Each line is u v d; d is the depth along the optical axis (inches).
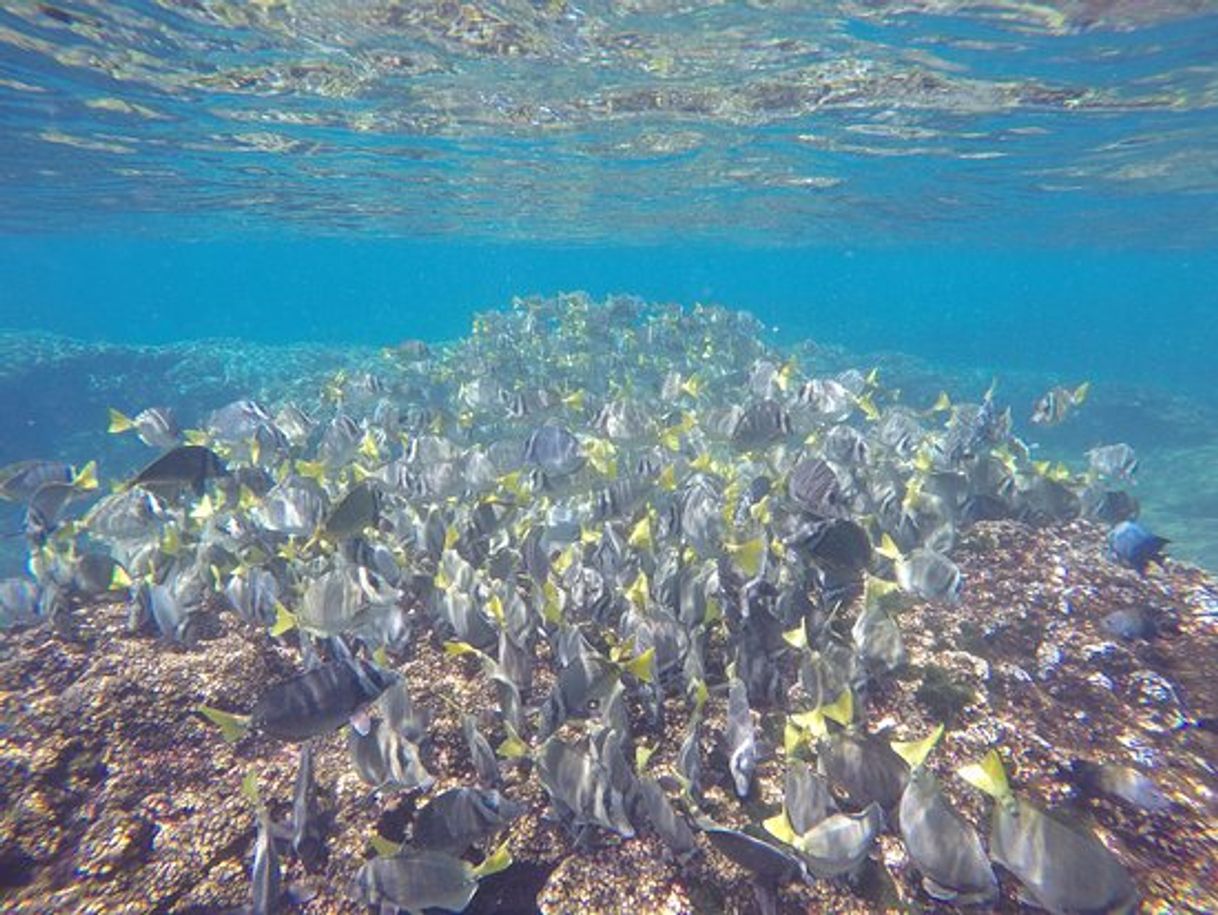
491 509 282.2
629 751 193.8
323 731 165.2
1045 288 6825.8
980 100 685.3
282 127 768.3
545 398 452.4
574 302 802.8
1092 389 1358.3
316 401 884.0
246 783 171.0
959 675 224.7
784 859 149.9
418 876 151.5
